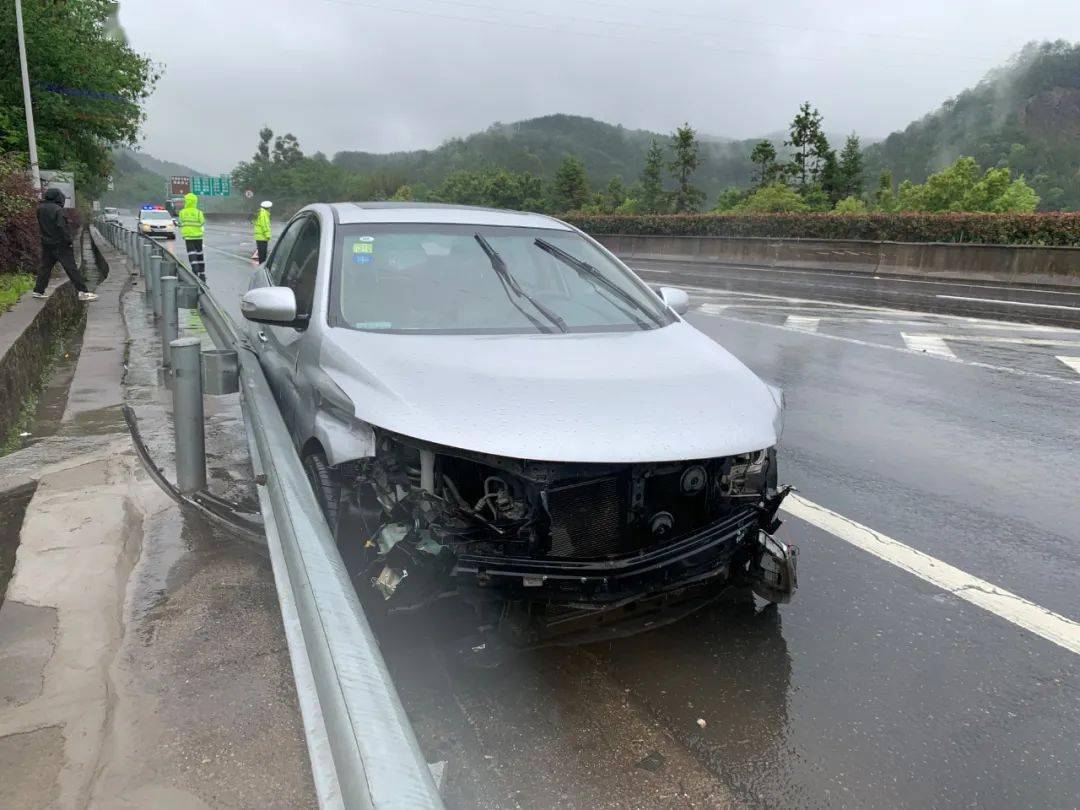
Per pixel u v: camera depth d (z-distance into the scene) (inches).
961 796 100.2
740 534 128.0
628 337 151.9
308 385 144.9
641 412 118.8
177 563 148.2
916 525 188.5
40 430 261.6
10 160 630.5
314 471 139.8
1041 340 447.5
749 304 606.5
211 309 228.5
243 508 170.2
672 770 103.2
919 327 492.1
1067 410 297.3
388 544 112.5
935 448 249.9
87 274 778.8
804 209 2138.3
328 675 57.3
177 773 94.1
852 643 135.7
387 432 120.9
